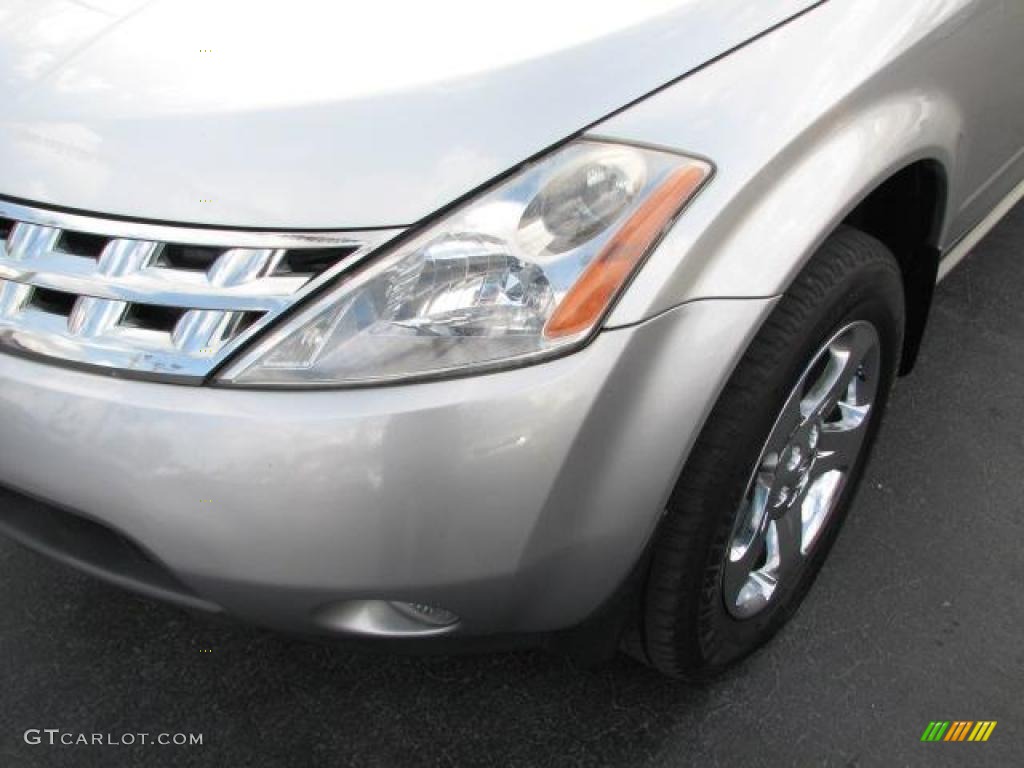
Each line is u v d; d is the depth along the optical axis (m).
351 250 1.37
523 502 1.38
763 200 1.47
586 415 1.37
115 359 1.42
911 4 1.75
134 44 1.54
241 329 1.39
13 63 1.57
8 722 1.96
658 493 1.47
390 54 1.45
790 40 1.56
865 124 1.63
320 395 1.35
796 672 2.10
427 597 1.44
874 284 1.77
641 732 1.97
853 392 2.06
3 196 1.50
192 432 1.36
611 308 1.38
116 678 2.05
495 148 1.39
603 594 1.56
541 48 1.45
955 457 2.68
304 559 1.39
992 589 2.31
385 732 1.96
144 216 1.42
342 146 1.38
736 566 1.82
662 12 1.52
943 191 2.03
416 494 1.35
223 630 2.15
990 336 3.15
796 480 1.95
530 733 1.96
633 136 1.43
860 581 2.31
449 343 1.36
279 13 1.54
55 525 1.70
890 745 1.97
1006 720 2.03
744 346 1.46
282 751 1.92
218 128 1.41
